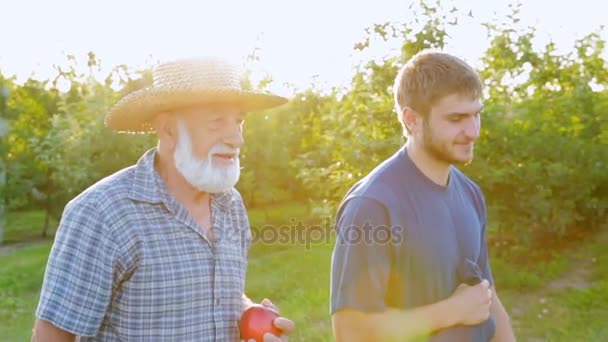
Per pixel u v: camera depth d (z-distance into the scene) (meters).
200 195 2.32
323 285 7.36
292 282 7.61
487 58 8.09
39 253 10.70
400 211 2.32
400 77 2.47
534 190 7.22
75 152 11.22
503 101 7.61
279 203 11.84
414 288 2.35
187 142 2.23
